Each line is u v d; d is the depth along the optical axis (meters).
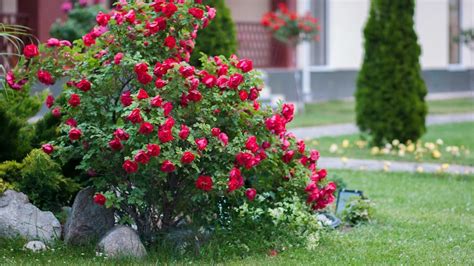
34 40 19.88
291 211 9.09
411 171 14.88
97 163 8.42
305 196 9.02
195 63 12.46
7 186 8.73
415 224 10.42
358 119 18.05
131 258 8.11
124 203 8.59
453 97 34.31
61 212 9.36
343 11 31.44
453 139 20.17
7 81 9.00
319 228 9.26
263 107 9.03
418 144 17.61
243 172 8.76
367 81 17.95
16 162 9.13
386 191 12.91
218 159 8.40
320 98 30.25
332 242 9.23
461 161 16.25
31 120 18.11
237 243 8.63
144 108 8.02
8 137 9.31
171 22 8.52
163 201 8.54
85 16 19.75
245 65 8.55
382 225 10.37
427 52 34.38
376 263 8.34
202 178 8.18
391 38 17.66
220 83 8.38
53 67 8.68
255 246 8.65
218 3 13.41
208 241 8.62
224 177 8.28
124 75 8.41
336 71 30.92
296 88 28.06
